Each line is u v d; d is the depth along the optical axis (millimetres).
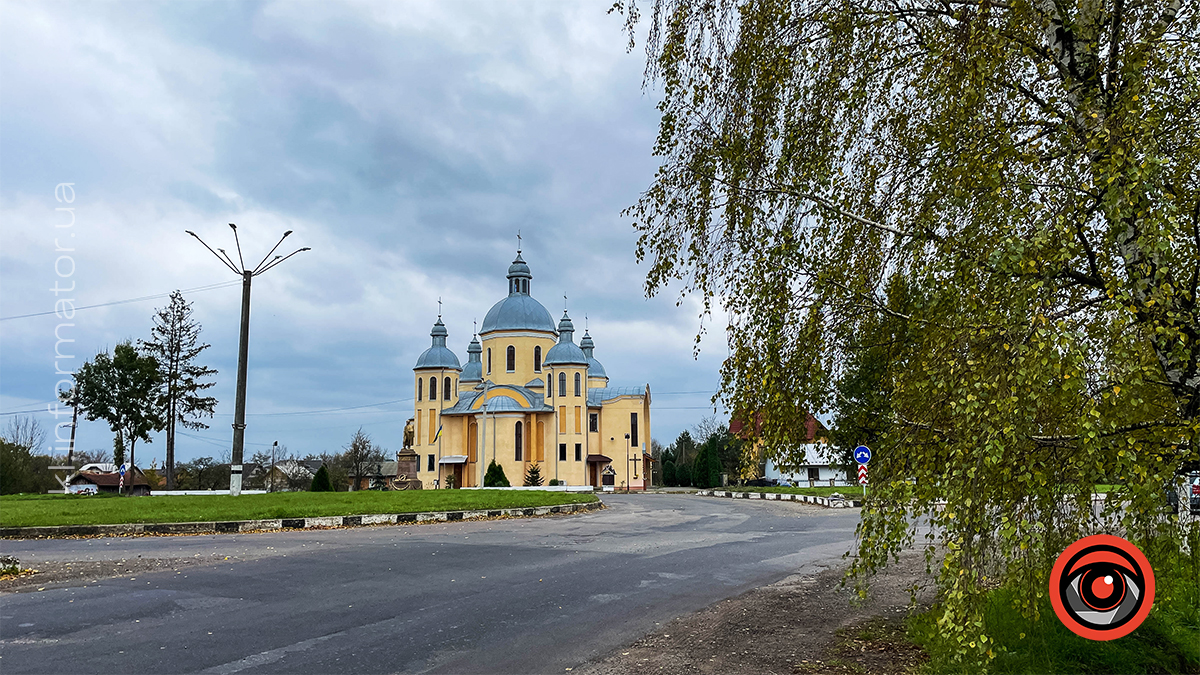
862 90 5992
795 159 6148
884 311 5785
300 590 9367
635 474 64875
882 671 6148
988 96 5078
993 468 4246
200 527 17203
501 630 7516
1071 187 4477
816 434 6262
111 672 6012
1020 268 4090
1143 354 4203
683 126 6523
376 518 19625
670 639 7250
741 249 6117
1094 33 4945
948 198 4996
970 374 4117
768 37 6133
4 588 9289
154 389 51062
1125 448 4094
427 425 66688
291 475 82000
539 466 62875
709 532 17344
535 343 67000
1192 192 4781
